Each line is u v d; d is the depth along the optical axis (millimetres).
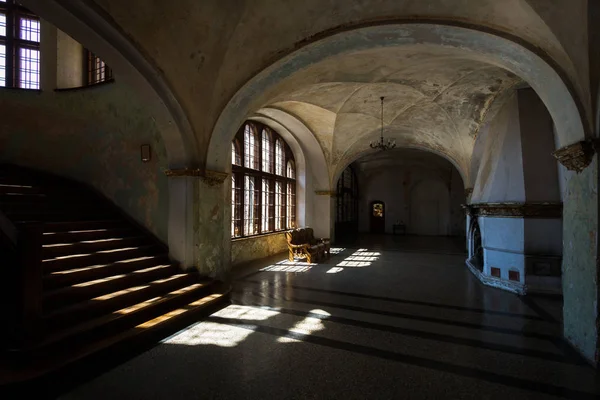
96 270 4707
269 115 10180
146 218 6590
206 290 5699
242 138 9906
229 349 3822
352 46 5078
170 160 5934
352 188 20766
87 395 2865
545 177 6496
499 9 3887
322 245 10719
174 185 5898
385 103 9641
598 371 3363
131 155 6770
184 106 5477
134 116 6711
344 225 18844
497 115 8219
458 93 8508
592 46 3324
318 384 3070
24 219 5359
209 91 5715
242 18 5070
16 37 8164
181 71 5223
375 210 22062
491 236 7199
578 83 3561
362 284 7121
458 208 19984
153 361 3510
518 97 7133
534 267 6410
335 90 8719
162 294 5066
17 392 2785
